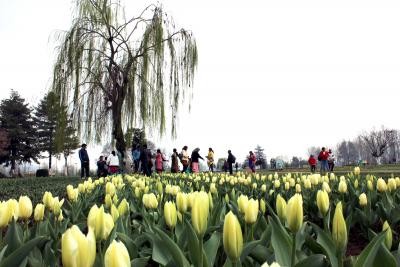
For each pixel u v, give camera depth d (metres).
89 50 22.08
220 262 3.19
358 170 8.69
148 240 3.33
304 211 5.95
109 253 1.54
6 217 3.07
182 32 22.58
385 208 5.12
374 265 2.04
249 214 2.92
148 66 22.30
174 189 5.59
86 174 22.88
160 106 22.14
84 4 22.33
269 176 9.45
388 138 92.25
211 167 27.23
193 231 2.36
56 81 21.28
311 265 2.05
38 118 74.75
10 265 2.17
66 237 1.63
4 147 67.12
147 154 21.66
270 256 2.48
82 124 22.31
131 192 6.89
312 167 30.42
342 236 2.28
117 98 22.42
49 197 4.21
